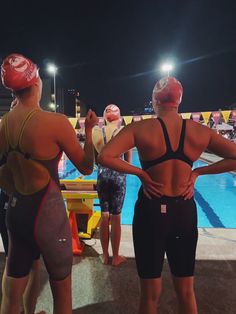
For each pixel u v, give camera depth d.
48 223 1.82
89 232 4.38
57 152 1.87
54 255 1.85
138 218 1.97
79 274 3.33
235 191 9.90
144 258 1.97
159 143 1.87
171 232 1.93
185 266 1.97
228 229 4.79
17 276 1.90
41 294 2.94
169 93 1.94
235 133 16.56
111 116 3.55
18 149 1.82
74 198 4.26
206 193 9.65
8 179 1.95
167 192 1.91
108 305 2.76
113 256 3.56
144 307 2.00
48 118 1.81
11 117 1.88
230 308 2.70
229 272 3.34
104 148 1.92
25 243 1.87
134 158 17.66
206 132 1.94
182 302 2.00
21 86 1.85
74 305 2.76
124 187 3.55
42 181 1.82
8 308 1.91
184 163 1.90
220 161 1.97
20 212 1.83
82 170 2.01
